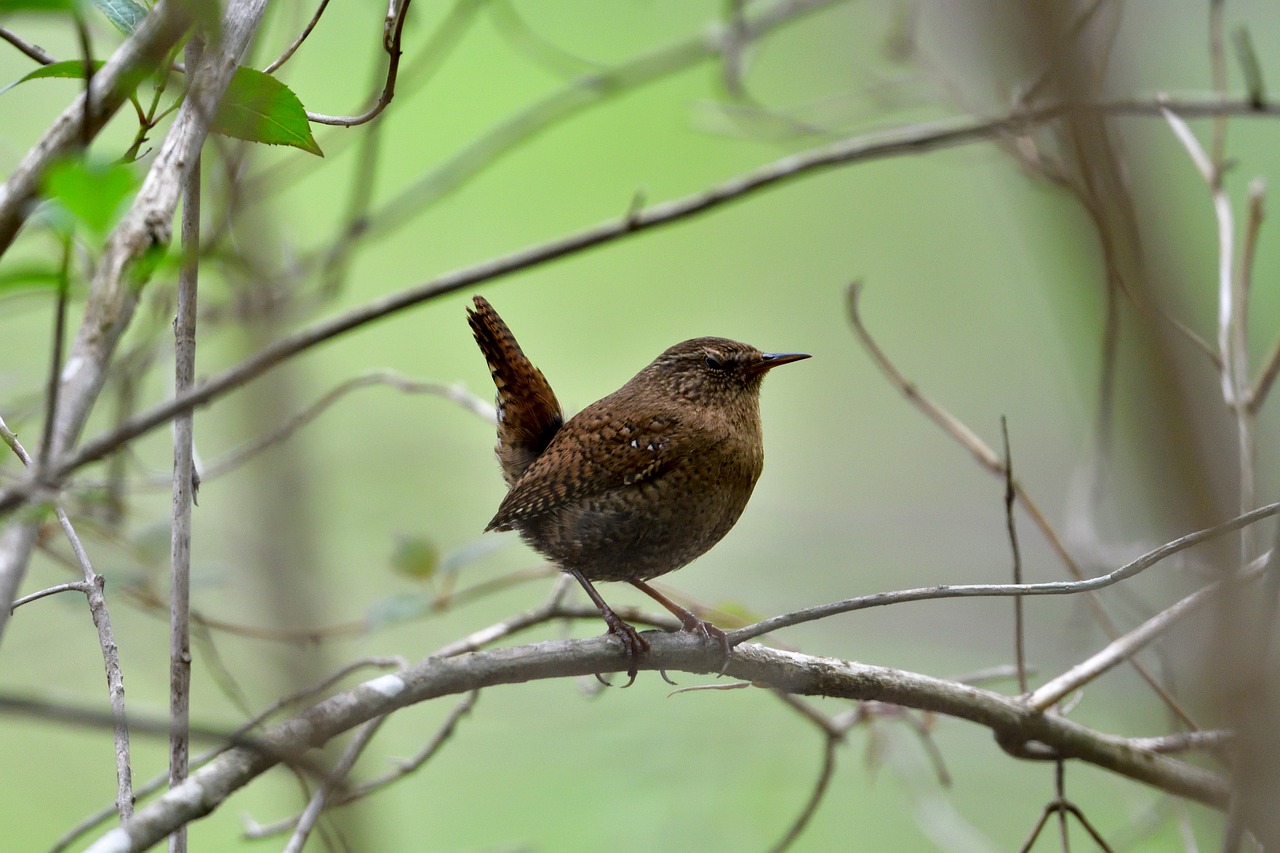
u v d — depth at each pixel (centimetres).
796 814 1040
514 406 826
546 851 1023
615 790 1048
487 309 814
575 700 1100
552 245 725
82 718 330
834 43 1462
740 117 1091
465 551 801
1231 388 715
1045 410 1661
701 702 1101
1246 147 1320
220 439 1254
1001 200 1733
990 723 622
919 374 1730
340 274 979
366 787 653
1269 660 516
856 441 1698
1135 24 1083
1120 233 862
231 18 411
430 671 519
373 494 1389
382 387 1484
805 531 1403
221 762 436
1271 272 1279
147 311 912
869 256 1783
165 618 803
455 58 1530
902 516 1443
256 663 1121
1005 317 1722
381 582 1277
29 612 1044
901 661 1193
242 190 880
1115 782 988
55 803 1107
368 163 948
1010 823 1024
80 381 343
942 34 1102
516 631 690
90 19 816
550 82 1542
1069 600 1276
